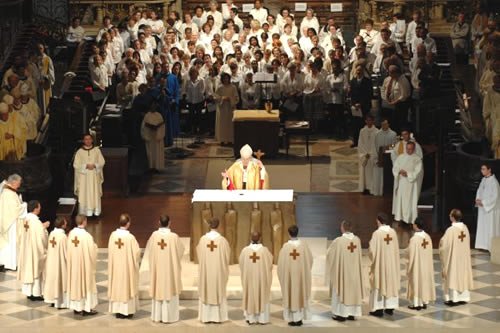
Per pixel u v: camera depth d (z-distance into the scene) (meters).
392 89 39.28
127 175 35.81
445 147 35.31
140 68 41.81
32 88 37.56
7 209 29.70
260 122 39.09
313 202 35.06
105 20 44.47
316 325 26.50
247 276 26.38
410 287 27.31
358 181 37.38
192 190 36.66
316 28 45.53
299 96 41.34
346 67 42.59
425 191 35.31
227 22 45.91
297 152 40.28
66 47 44.81
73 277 27.06
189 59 42.72
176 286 26.69
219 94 40.88
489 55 39.09
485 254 30.88
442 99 36.91
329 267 26.83
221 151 40.72
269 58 42.06
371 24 44.50
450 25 47.59
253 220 28.52
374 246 26.92
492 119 34.12
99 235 32.19
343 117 41.91
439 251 27.86
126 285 26.83
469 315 27.00
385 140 35.50
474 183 32.22
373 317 26.98
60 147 36.56
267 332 26.09
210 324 26.66
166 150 40.62
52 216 33.12
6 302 28.02
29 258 27.94
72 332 26.09
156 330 26.27
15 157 33.06
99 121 39.22
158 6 48.56
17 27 44.09
